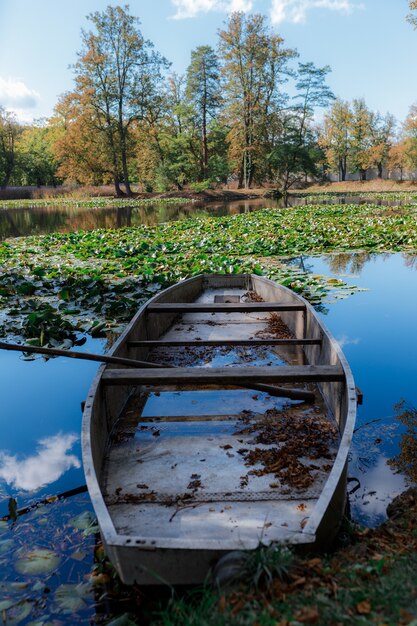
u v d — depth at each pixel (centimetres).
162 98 4981
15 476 407
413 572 231
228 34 5044
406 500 348
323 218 2417
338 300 932
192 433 432
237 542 249
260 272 1112
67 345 721
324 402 489
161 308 688
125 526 312
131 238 1812
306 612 195
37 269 1133
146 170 5809
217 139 5734
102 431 407
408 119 6094
